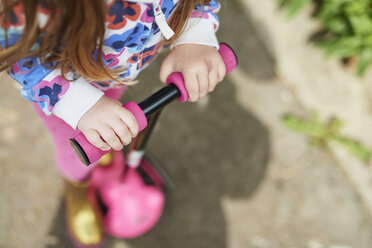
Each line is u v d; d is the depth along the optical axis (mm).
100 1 625
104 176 1609
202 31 930
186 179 1836
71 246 1637
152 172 1636
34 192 1693
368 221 1861
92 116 771
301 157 1964
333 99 2066
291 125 2012
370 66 2100
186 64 885
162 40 925
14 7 615
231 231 1770
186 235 1731
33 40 642
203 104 1991
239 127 1981
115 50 783
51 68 735
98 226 1621
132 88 1889
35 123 1806
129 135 780
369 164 1953
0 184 1672
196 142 1913
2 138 1748
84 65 730
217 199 1818
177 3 812
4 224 1612
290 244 1777
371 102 2047
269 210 1831
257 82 2094
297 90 2109
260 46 2168
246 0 2213
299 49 2156
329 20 2092
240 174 1887
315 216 1841
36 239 1616
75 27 639
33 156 1750
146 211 1646
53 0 604
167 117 1929
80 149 731
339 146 1982
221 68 907
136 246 1670
